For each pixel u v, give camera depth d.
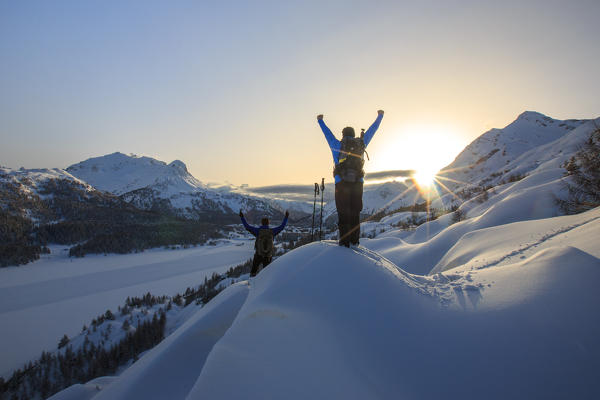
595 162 14.88
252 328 3.20
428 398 2.40
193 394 2.48
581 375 2.33
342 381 2.46
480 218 21.39
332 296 3.51
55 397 6.15
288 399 2.27
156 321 88.31
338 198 4.67
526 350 2.66
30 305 128.88
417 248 22.69
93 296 139.00
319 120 4.81
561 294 3.15
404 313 3.34
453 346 2.88
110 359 73.75
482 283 3.96
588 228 5.50
